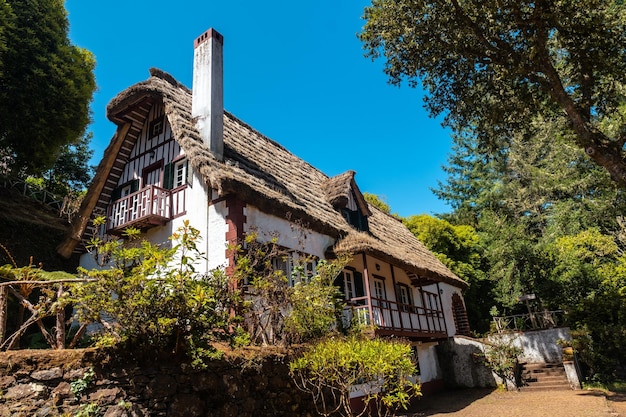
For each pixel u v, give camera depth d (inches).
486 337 735.7
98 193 505.7
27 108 566.6
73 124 642.2
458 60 472.4
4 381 177.3
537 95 476.1
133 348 200.4
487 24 418.9
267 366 264.5
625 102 695.1
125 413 186.7
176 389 206.8
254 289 315.9
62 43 642.2
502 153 1171.3
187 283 211.9
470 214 1365.7
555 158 1042.1
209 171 365.1
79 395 183.2
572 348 624.4
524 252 897.5
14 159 611.8
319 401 301.7
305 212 431.8
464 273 1014.4
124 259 213.2
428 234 1059.9
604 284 767.7
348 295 511.5
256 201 378.3
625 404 446.9
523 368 658.8
